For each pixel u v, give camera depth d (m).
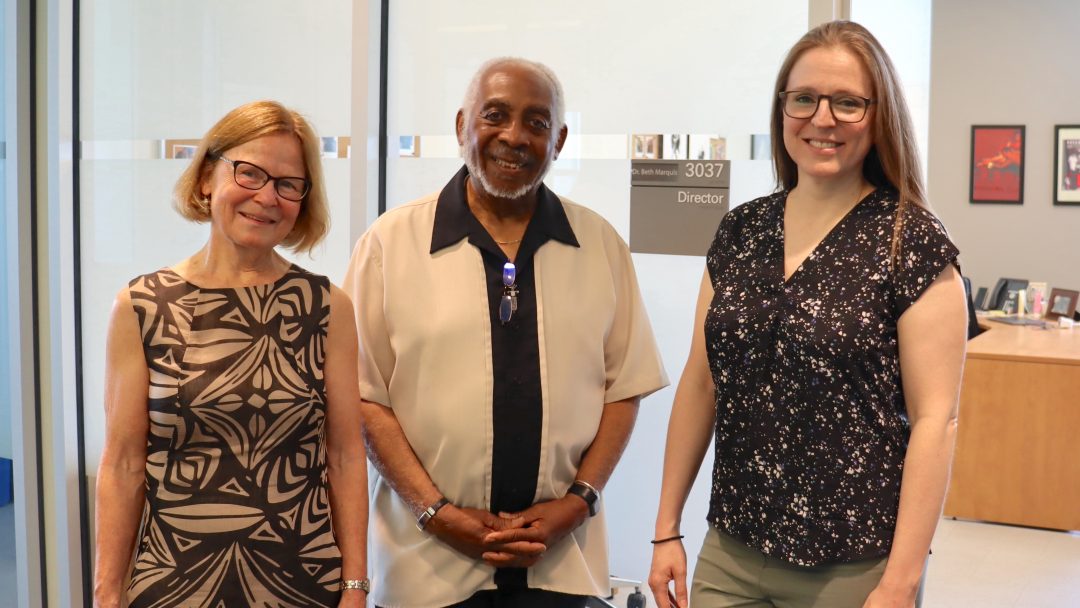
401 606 2.11
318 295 1.89
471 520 2.03
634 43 2.74
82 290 3.53
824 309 1.73
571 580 2.10
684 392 2.05
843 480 1.73
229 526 1.76
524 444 2.06
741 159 2.64
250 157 1.79
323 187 1.93
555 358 2.09
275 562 1.78
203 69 3.30
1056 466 5.16
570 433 2.10
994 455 5.29
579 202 2.83
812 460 1.75
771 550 1.79
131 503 1.81
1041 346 5.56
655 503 2.78
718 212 2.67
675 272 2.73
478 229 2.11
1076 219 8.97
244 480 1.78
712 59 2.65
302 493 1.83
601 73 2.79
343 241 3.12
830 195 1.82
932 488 1.66
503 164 2.04
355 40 3.02
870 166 1.82
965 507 5.38
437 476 2.09
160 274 1.85
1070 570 4.54
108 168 3.45
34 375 3.51
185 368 1.77
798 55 1.81
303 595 1.81
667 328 2.74
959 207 9.39
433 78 3.03
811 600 1.78
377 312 2.14
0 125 3.46
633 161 2.76
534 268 2.12
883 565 1.72
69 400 3.50
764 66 2.60
